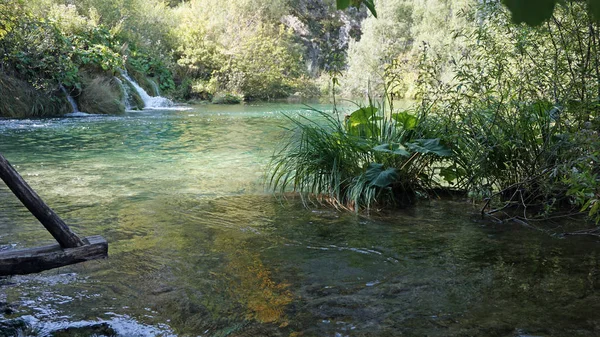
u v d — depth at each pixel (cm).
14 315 231
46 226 240
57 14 1509
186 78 2130
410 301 247
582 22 399
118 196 462
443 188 488
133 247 326
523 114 430
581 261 301
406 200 455
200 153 729
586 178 310
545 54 441
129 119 1238
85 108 1388
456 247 329
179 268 291
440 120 478
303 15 3136
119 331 218
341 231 364
